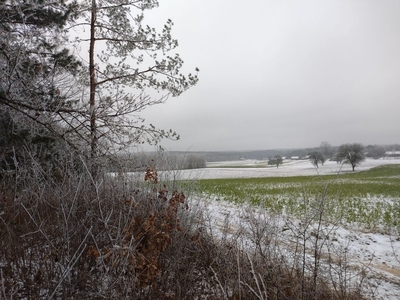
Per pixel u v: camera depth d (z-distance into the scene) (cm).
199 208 577
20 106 531
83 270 347
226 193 1869
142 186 459
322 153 6116
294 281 427
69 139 515
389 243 871
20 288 324
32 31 595
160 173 538
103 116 523
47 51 769
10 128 635
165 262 425
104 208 389
